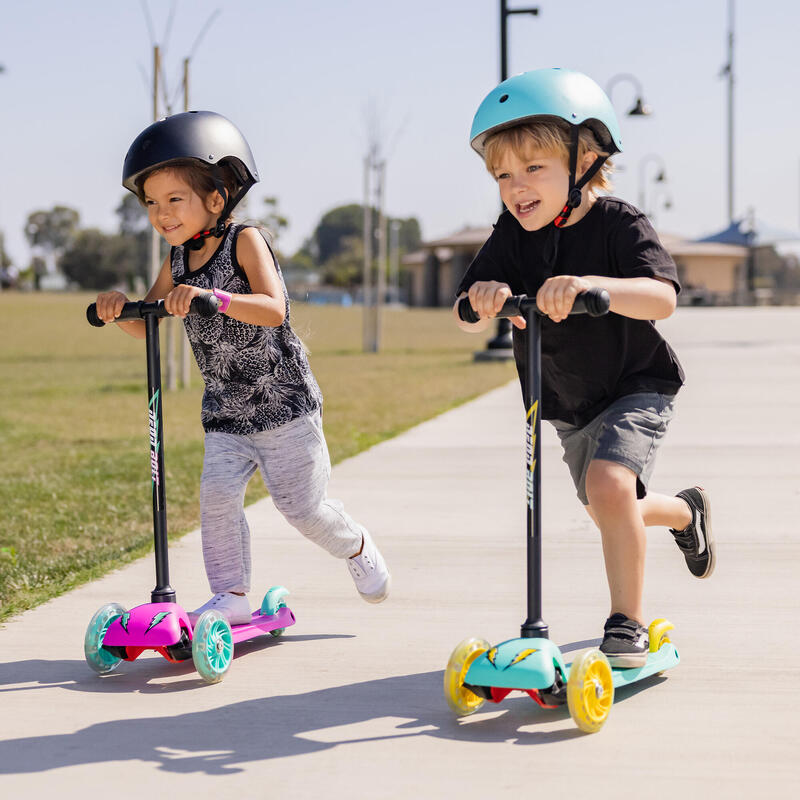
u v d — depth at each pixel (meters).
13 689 3.19
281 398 3.46
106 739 2.78
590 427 3.24
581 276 3.03
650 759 2.60
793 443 8.07
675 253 59.41
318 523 3.56
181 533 5.38
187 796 2.43
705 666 3.31
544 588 4.27
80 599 4.18
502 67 15.97
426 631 3.72
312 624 3.83
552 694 2.81
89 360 21.20
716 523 5.41
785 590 4.19
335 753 2.66
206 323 3.39
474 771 2.54
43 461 8.37
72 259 104.75
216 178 3.32
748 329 28.05
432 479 6.84
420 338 28.89
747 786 2.44
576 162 3.02
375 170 22.19
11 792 2.46
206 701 3.07
